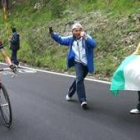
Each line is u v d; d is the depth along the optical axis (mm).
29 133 7684
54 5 28188
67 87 12625
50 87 12688
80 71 9570
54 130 7828
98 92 11492
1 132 7789
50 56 20406
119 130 7711
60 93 11555
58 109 9523
